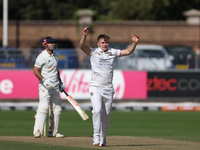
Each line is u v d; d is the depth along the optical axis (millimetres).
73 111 72938
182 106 74312
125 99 78188
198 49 139000
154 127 54188
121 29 138750
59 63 80875
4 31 116562
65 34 138750
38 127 40250
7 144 33406
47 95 40312
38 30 138625
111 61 34406
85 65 81250
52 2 161125
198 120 61844
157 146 34812
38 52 81062
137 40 34219
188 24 139250
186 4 150250
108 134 47625
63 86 40625
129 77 78250
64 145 33906
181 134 47688
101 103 34312
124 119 62438
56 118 41062
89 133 48125
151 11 148125
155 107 74438
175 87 79188
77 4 164875
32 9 162375
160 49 101125
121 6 147625
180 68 83750
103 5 156625
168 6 144875
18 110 73500
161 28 139250
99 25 138625
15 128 52500
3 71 77062
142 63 82062
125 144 36094
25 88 77125
